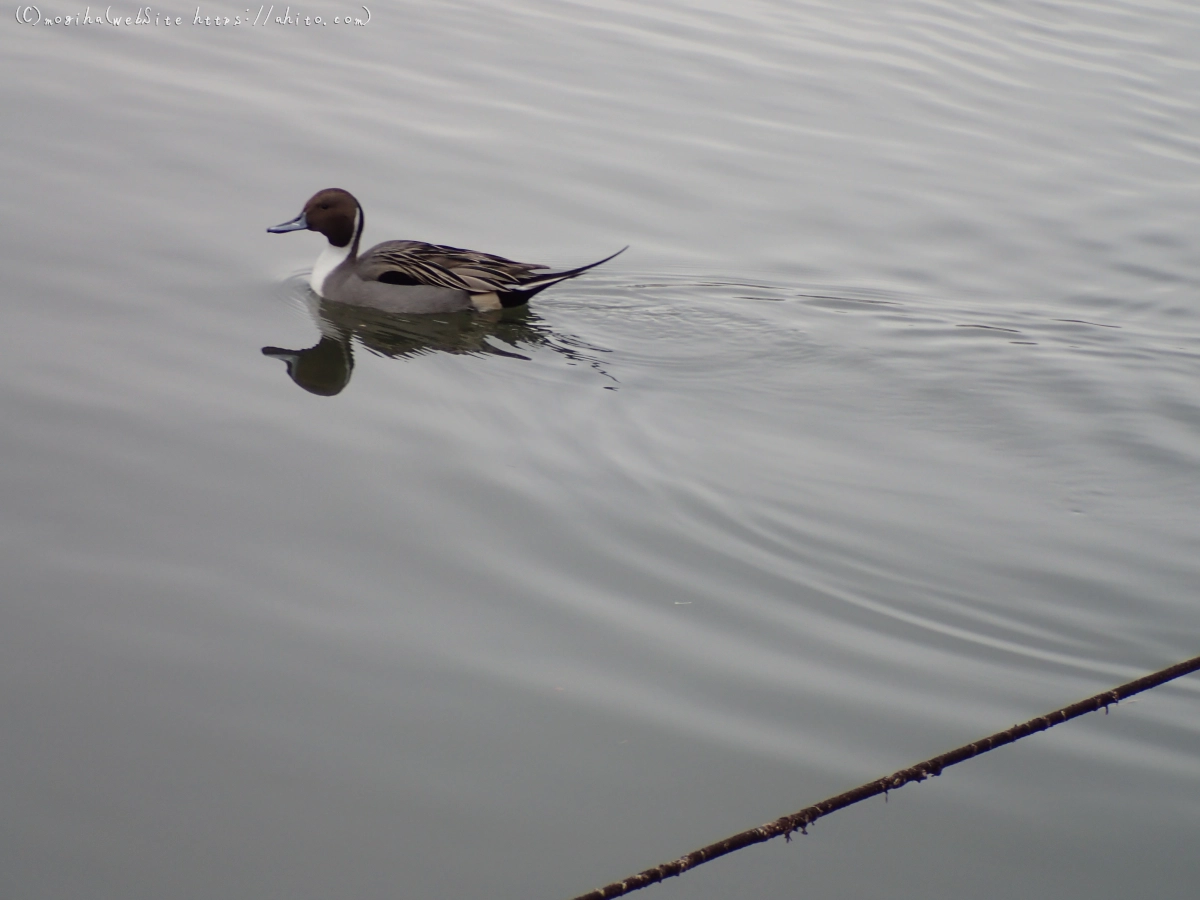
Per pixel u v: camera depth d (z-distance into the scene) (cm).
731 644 800
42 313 1123
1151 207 1619
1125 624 858
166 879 612
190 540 852
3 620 764
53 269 1200
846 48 2052
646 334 1255
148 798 656
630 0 2166
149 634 766
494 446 1006
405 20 1972
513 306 1277
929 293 1374
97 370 1049
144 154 1471
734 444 1052
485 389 1108
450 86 1764
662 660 780
